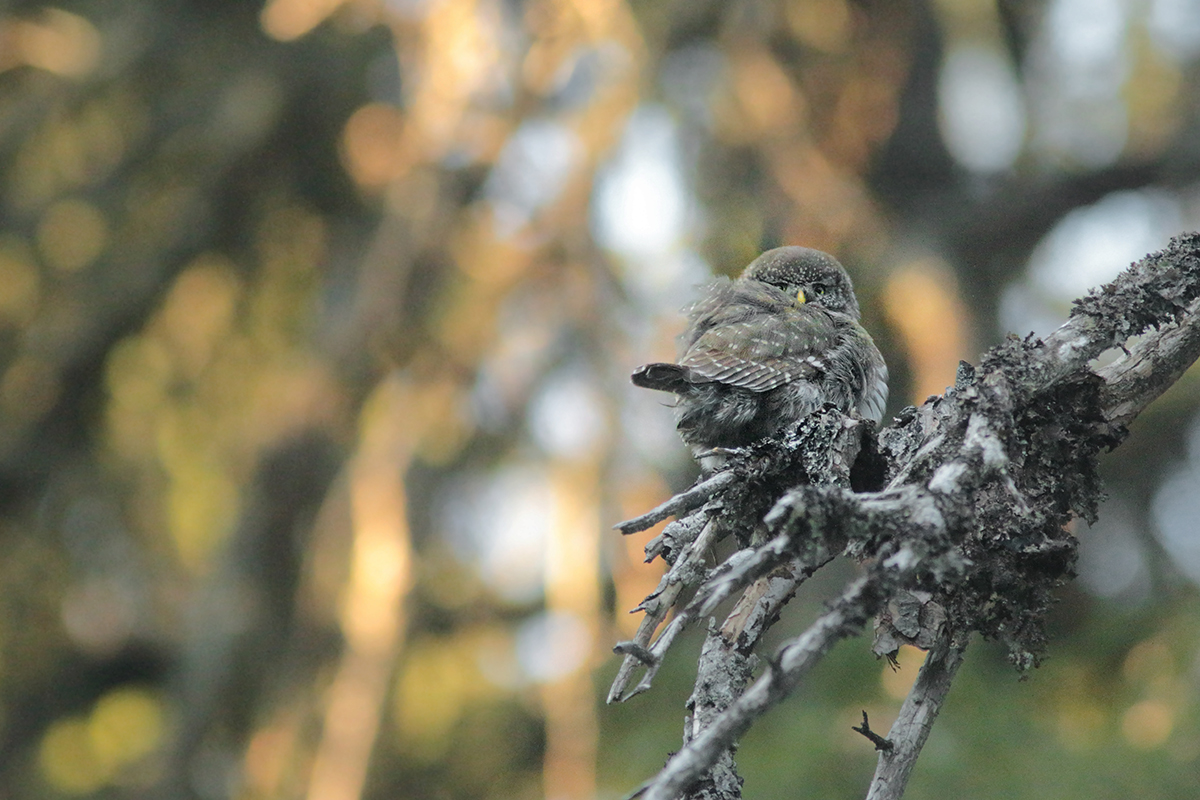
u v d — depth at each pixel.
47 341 13.39
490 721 13.33
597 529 10.80
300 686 11.96
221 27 13.59
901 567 2.90
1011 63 14.88
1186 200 15.10
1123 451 13.48
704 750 2.66
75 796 14.33
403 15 12.41
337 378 12.47
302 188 13.95
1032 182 14.62
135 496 13.89
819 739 8.87
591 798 9.96
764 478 4.13
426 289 12.57
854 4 13.95
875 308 10.49
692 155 12.56
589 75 12.54
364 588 11.49
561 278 12.30
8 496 13.75
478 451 12.55
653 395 11.20
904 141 14.48
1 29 13.41
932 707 3.76
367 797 13.04
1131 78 14.51
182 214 13.54
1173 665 10.12
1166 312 3.96
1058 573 3.80
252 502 12.73
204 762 12.62
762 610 3.68
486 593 13.38
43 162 13.62
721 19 12.87
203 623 12.72
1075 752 8.87
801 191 11.94
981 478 3.19
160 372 13.73
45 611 14.22
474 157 12.36
